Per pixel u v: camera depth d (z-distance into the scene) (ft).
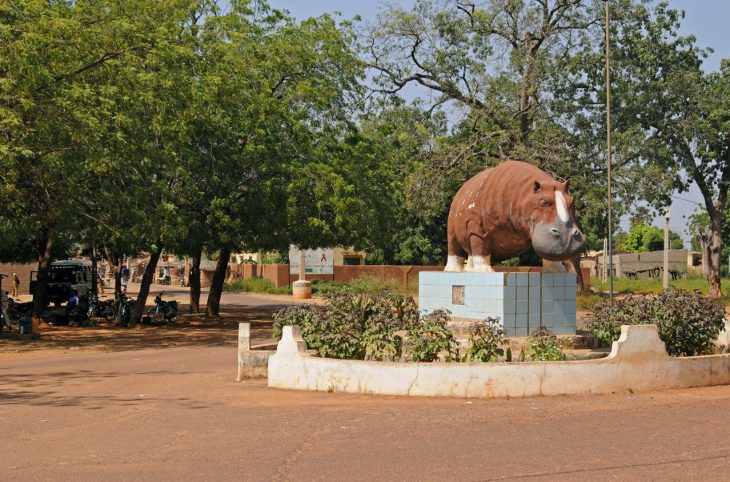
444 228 193.06
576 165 128.77
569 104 132.87
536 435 27.17
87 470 23.49
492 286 50.31
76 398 38.27
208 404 35.19
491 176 53.67
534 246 49.19
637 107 136.36
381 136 105.70
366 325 42.50
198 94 77.36
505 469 22.71
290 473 22.71
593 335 47.75
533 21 130.82
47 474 23.09
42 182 69.10
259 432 28.45
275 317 47.75
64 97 64.28
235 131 85.61
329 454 24.89
